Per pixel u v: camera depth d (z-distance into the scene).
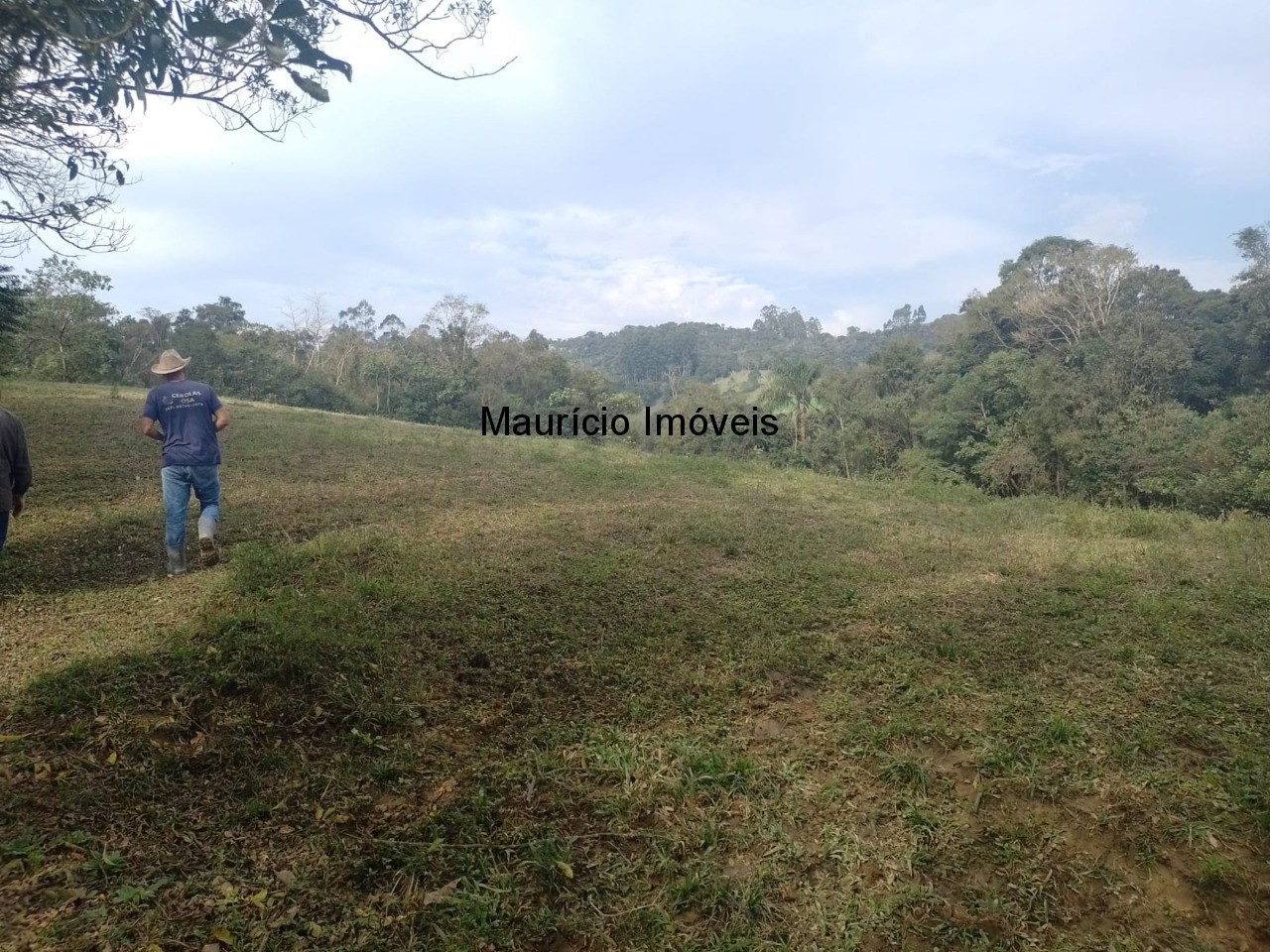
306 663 3.34
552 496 8.98
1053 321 39.75
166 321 45.88
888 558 6.60
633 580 5.34
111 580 4.84
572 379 56.53
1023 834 2.58
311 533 6.40
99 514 6.45
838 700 3.58
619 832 2.53
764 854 2.47
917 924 2.17
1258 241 33.38
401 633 3.99
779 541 7.00
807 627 4.60
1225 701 3.69
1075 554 7.02
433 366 50.09
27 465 4.73
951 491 12.87
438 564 5.36
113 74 2.01
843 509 9.62
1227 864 2.43
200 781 2.61
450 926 2.06
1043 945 2.12
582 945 2.06
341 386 49.97
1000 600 5.32
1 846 2.13
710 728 3.27
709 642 4.23
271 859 2.27
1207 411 32.41
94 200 3.32
